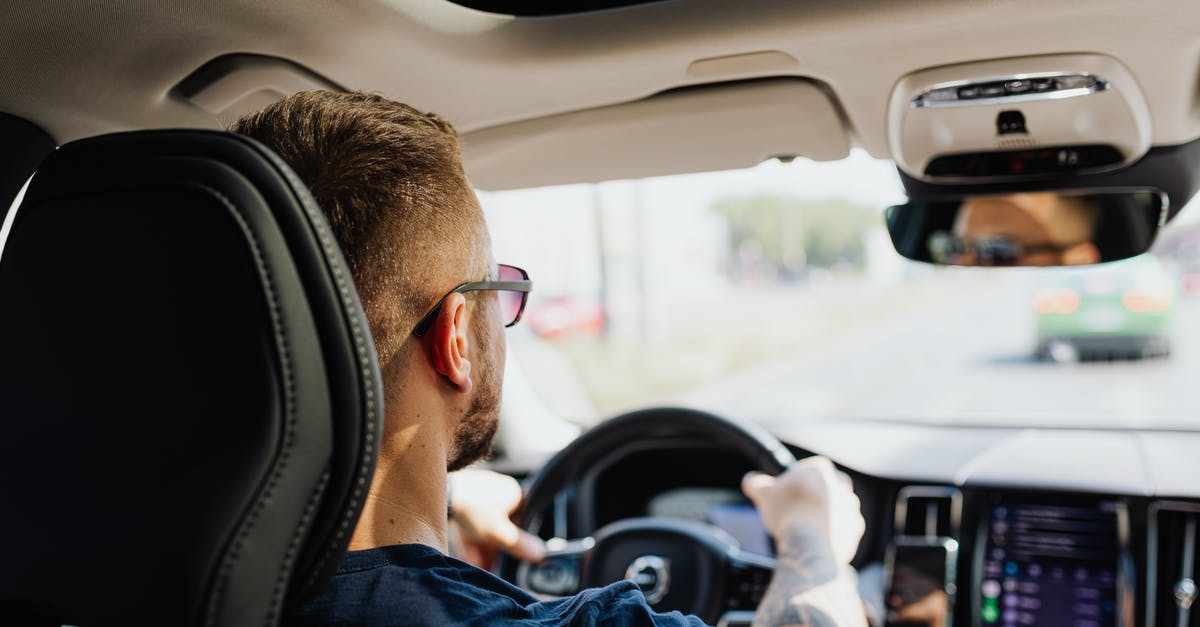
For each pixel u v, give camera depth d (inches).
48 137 54.0
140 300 28.5
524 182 75.7
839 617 46.5
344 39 51.0
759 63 53.5
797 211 1278.3
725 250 1221.7
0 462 29.0
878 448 89.6
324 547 29.2
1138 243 63.9
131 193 29.3
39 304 29.6
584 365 524.7
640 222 597.6
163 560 26.6
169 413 27.7
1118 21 46.2
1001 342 476.7
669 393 408.2
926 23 47.3
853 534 54.2
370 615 32.1
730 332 703.1
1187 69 50.4
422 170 34.8
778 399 296.2
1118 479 80.9
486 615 33.2
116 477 27.7
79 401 28.5
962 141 59.9
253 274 27.9
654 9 48.8
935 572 81.4
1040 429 93.4
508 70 54.9
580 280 585.9
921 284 965.2
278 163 29.7
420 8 48.9
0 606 28.8
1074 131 57.5
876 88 56.1
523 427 105.7
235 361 27.5
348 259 33.3
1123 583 79.6
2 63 47.0
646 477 86.4
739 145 67.0
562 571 68.6
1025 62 51.1
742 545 83.6
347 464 28.7
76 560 27.5
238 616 26.8
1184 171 60.3
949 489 84.2
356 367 29.0
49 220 30.1
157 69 51.1
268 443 27.1
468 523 65.8
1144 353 305.9
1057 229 65.2
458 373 35.2
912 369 398.0
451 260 35.2
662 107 60.5
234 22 48.4
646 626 35.8
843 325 697.6
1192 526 79.2
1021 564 82.4
